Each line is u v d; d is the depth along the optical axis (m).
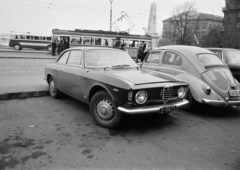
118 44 12.77
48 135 3.46
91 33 23.34
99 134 3.60
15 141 3.18
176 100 4.02
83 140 3.34
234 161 2.91
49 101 5.52
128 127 4.01
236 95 4.94
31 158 2.73
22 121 4.02
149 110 3.49
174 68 5.75
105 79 3.81
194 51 5.68
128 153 2.99
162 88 3.72
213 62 5.58
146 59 6.98
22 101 5.39
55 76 5.44
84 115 4.54
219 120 4.71
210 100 4.79
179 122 4.46
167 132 3.86
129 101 3.42
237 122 4.61
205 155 3.05
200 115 5.03
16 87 6.37
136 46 24.77
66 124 3.98
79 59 4.78
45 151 2.93
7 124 3.83
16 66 11.38
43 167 2.54
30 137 3.34
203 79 5.07
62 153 2.90
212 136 3.78
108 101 3.82
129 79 3.70
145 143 3.35
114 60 4.85
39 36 29.08
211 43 57.06
